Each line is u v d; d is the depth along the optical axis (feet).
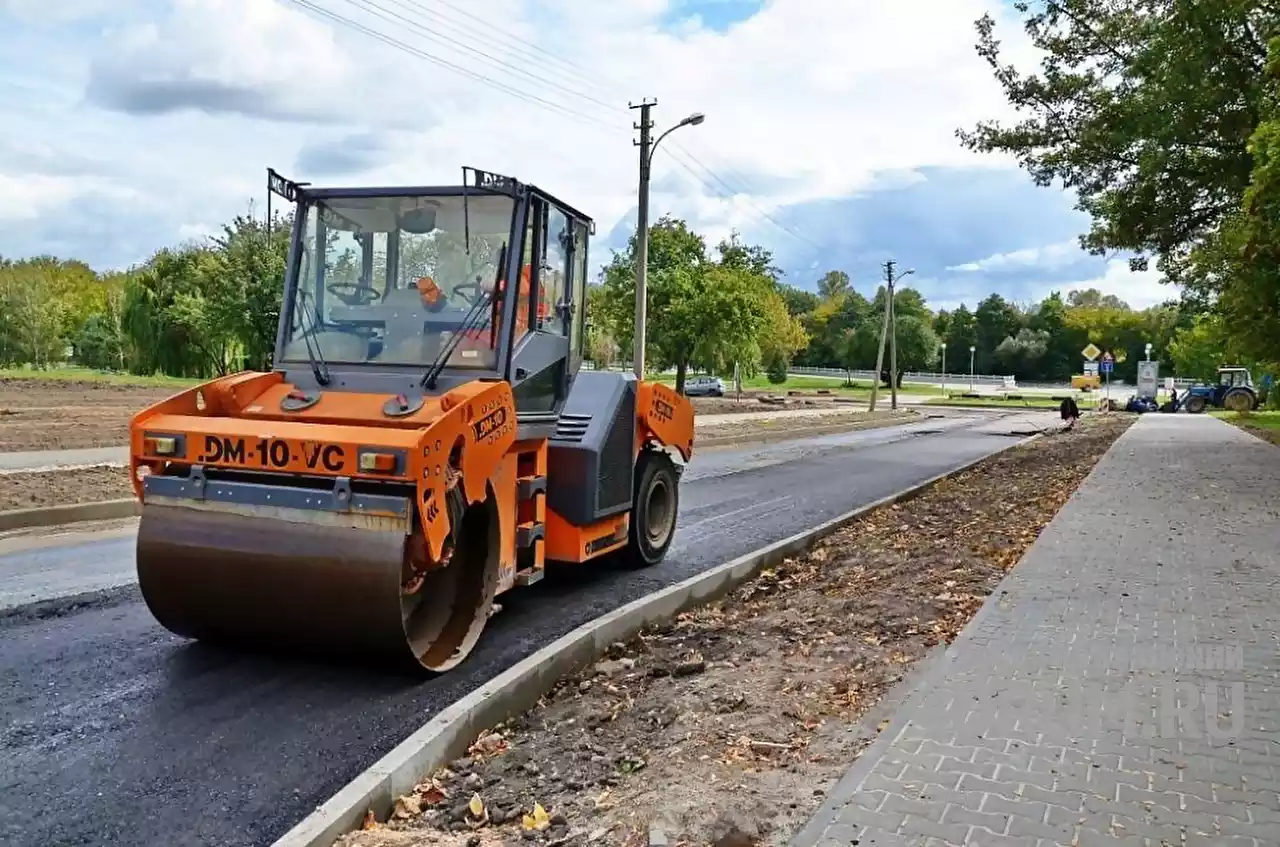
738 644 22.71
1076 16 68.08
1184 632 20.68
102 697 18.44
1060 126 69.72
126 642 21.74
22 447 57.57
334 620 18.95
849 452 81.51
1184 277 91.40
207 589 19.48
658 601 25.29
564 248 25.62
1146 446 76.28
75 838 13.26
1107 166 69.26
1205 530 33.60
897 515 43.47
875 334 314.55
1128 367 352.08
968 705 16.24
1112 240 72.18
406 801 14.62
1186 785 13.19
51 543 32.83
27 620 23.20
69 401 97.81
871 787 13.08
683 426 33.09
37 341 207.21
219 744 16.53
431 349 22.27
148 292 166.71
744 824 12.21
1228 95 58.70
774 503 47.09
